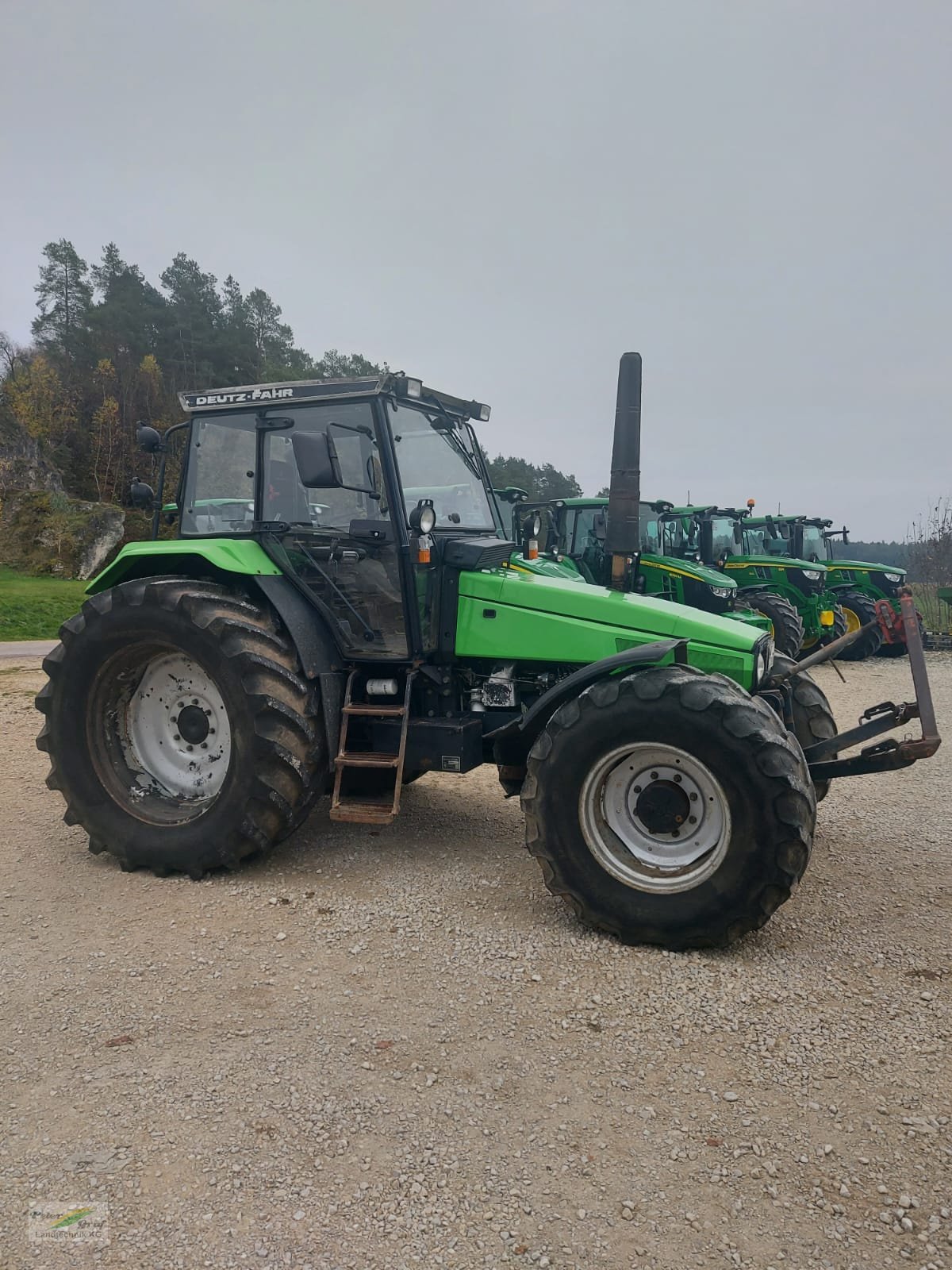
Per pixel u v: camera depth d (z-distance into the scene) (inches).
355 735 166.9
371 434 159.6
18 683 401.4
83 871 160.1
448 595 165.0
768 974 120.1
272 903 143.8
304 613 164.2
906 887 154.5
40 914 139.6
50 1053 100.3
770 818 120.8
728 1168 81.9
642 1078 96.0
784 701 169.0
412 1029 105.7
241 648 150.5
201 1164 82.1
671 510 479.8
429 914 139.4
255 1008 110.3
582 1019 108.0
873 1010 110.6
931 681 426.6
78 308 2361.0
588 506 455.5
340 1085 94.3
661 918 126.3
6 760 247.1
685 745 124.8
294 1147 84.5
